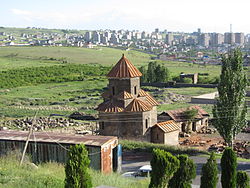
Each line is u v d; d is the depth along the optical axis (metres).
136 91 58.09
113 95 57.75
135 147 52.88
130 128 56.00
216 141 68.06
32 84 154.12
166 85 151.62
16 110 96.75
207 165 23.11
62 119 82.25
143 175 39.03
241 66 57.38
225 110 56.75
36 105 106.75
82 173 21.14
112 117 55.78
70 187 20.86
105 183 30.00
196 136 73.38
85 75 179.25
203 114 81.38
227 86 56.56
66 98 120.81
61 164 38.94
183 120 75.19
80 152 21.33
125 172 42.50
